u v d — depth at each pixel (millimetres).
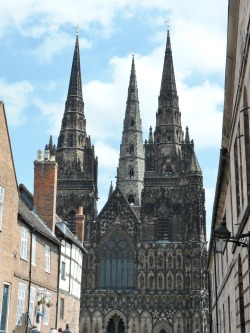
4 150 34406
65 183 118750
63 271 56219
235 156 27016
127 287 111375
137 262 112188
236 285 26234
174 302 108812
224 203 39938
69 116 127812
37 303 43312
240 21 22547
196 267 109188
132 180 140000
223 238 20516
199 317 106188
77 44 136625
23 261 39625
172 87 128875
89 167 120375
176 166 118938
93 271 112125
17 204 37062
